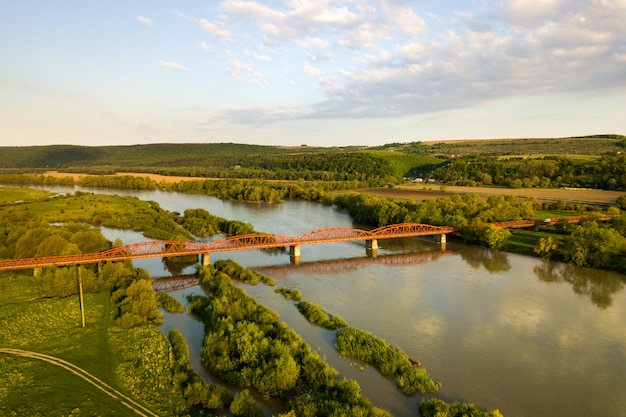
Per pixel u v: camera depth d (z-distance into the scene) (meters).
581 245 88.25
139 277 71.31
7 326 51.09
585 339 52.88
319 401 36.03
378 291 71.38
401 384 41.16
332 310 62.09
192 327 54.38
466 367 45.62
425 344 51.12
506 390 41.22
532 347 50.56
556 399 39.88
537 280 78.38
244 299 60.19
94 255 77.00
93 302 60.19
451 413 35.31
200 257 91.12
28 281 68.69
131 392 38.72
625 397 40.41
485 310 62.62
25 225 97.50
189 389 38.12
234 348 45.34
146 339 49.22
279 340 46.00
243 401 35.50
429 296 68.94
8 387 38.78
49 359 44.28
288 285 74.44
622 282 76.75
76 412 35.31
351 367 44.97
